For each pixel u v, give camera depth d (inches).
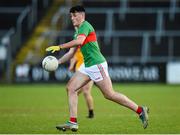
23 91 2679.6
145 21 3897.6
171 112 1707.7
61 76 3250.5
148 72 3243.1
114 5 3986.2
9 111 1732.3
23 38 3720.5
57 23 3742.6
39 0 3905.0
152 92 2630.4
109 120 1476.4
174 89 2839.6
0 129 1268.5
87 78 1170.0
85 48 1158.3
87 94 1531.7
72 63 1594.5
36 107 1879.9
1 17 3969.0
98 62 1160.2
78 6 1154.7
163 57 3624.5
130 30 3828.7
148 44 3627.0
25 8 3991.1
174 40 3725.4
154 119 1496.1
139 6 3969.0
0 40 3339.1
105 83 1165.7
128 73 3248.0
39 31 3695.9
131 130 1256.2
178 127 1316.4
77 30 1188.5
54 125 1354.6
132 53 3676.2
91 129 1274.6
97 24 3865.7
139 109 1187.3
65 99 2225.6
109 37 3654.0
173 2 3932.1
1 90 2748.5
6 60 3319.4
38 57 3508.9
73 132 1215.6
